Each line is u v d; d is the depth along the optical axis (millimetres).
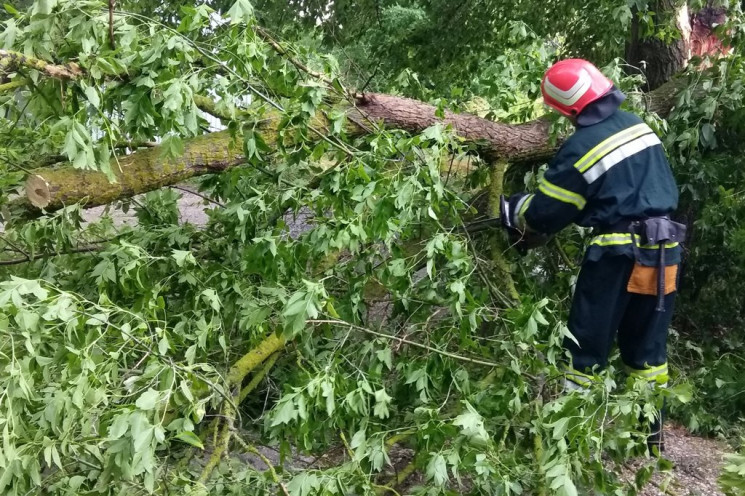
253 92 2291
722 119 3395
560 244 3303
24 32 1787
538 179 3125
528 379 2459
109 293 2361
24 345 1516
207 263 2744
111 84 1948
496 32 5043
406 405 2473
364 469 1932
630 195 2367
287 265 2113
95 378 1486
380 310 2957
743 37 3381
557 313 2926
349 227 2061
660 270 2371
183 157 2324
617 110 2529
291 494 1627
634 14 4105
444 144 2324
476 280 2830
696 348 3498
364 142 2740
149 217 2879
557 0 4836
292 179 2738
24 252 2453
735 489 1864
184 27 1971
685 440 3244
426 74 5418
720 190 3262
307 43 4543
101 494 1505
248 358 2422
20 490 1379
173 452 2234
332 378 1852
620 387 2809
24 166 2318
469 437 1822
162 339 1644
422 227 2852
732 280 3842
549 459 1875
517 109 3633
